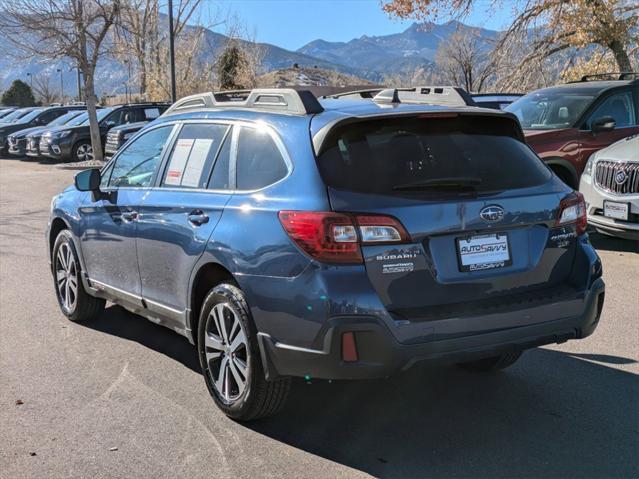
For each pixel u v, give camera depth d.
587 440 3.80
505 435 3.88
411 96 4.82
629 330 5.63
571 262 4.02
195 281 4.23
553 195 3.94
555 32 22.70
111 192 5.32
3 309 6.48
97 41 22.50
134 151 5.30
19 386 4.62
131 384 4.65
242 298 3.84
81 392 4.51
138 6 31.27
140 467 3.54
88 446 3.76
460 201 3.60
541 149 9.20
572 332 3.90
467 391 4.50
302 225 3.49
